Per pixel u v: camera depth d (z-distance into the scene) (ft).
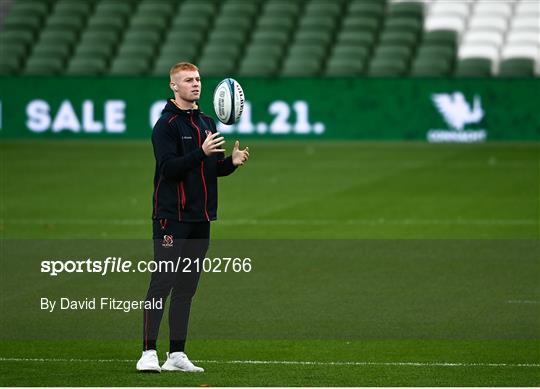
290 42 381.19
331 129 342.44
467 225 206.49
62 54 382.01
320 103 341.82
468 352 117.39
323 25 381.81
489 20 385.50
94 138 347.15
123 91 345.92
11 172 283.18
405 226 205.57
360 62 365.20
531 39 378.12
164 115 105.91
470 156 309.22
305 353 117.19
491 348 119.34
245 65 367.04
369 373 107.34
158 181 105.81
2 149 327.06
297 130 342.64
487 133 337.72
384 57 365.81
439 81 337.93
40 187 258.98
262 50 371.76
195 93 105.60
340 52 368.89
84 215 220.43
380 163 297.74
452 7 390.21
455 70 368.68
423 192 248.32
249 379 104.22
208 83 343.26
